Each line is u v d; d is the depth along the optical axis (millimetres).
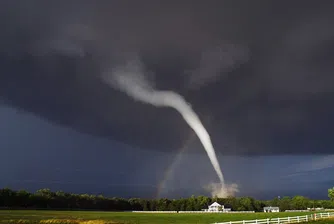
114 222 68875
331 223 53219
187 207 180875
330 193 127125
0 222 61344
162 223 67562
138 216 99312
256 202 189625
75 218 78562
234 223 54156
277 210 150500
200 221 73938
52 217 79875
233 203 183625
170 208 183875
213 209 159750
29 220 66750
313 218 61031
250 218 82562
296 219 58312
